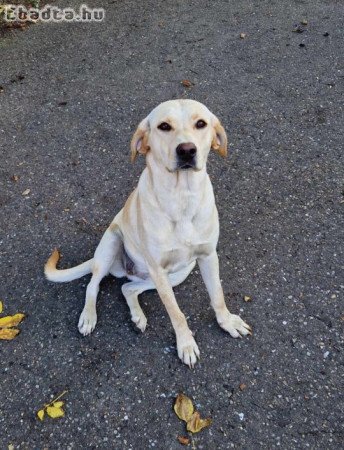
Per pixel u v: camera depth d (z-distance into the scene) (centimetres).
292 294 126
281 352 115
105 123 184
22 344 121
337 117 178
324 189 153
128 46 224
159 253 108
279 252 137
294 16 235
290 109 183
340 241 138
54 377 114
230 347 116
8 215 153
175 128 99
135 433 103
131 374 113
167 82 200
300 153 166
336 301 124
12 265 139
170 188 101
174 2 255
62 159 171
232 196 153
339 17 231
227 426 103
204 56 213
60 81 206
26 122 187
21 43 232
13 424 106
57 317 126
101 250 124
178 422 104
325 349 114
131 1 260
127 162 168
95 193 158
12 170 169
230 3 250
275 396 107
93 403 108
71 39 232
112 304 129
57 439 103
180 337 114
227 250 138
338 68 200
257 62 207
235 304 125
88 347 119
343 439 99
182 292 130
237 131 176
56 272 127
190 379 111
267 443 100
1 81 209
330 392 107
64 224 150
